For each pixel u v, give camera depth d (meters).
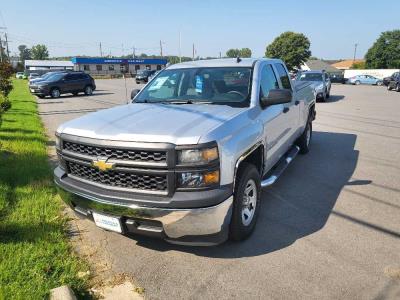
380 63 83.81
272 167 5.02
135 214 3.05
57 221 4.14
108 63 77.88
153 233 3.11
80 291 2.97
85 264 3.36
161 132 3.06
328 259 3.46
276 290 3.02
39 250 3.47
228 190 3.16
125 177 3.14
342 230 4.06
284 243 3.78
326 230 4.07
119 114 3.79
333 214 4.49
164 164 2.96
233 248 3.68
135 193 3.09
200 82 4.53
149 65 79.38
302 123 6.83
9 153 6.98
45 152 7.25
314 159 7.11
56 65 76.00
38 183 5.23
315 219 4.35
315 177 5.96
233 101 4.19
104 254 3.58
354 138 9.27
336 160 7.04
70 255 3.49
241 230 3.60
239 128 3.51
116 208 3.11
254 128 3.80
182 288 3.06
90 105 18.17
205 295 2.97
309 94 7.31
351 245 3.73
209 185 3.03
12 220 4.07
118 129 3.22
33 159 6.57
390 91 29.98
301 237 3.90
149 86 4.95
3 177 5.44
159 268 3.35
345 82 49.19
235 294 2.97
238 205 3.46
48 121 12.45
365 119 12.71
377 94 26.09
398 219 4.35
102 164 3.14
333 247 3.69
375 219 4.35
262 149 4.11
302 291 3.00
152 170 3.00
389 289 3.00
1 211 4.27
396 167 6.54
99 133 3.22
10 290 2.84
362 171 6.29
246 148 3.53
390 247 3.69
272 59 5.54
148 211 3.00
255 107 4.13
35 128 10.10
